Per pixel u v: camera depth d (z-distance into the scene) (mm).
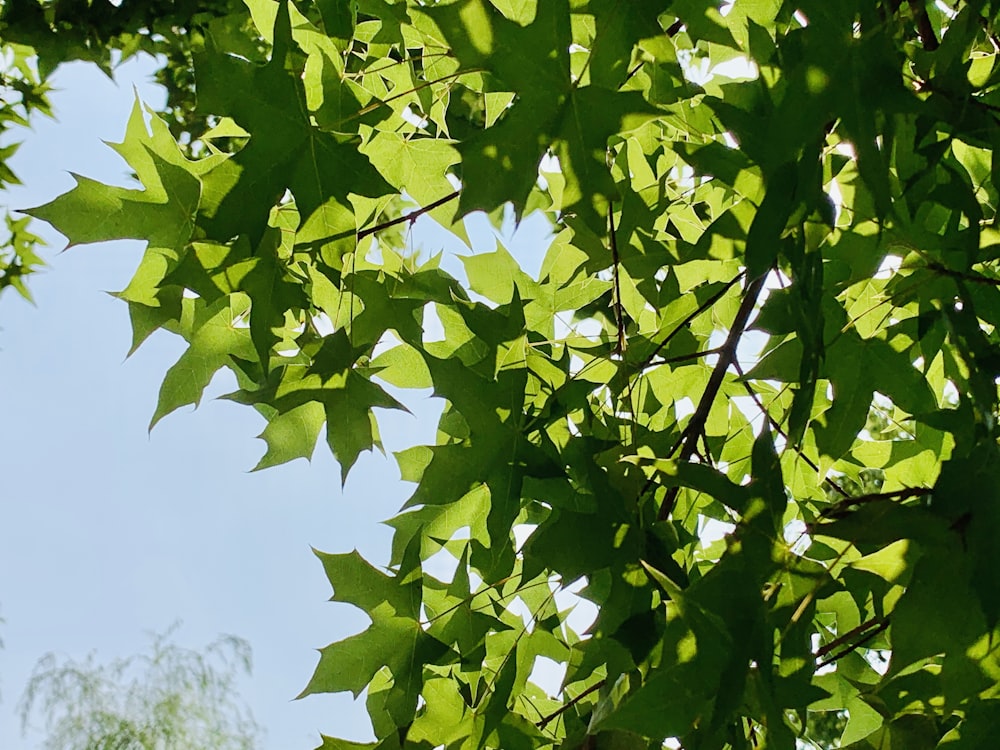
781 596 916
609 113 986
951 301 1131
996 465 865
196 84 1125
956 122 956
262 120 1136
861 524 877
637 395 1507
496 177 970
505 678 1336
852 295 1385
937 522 858
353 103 1201
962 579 851
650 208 1406
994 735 871
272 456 1420
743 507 920
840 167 1191
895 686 1035
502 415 1268
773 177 926
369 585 1308
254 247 1110
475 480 1246
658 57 1005
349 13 1228
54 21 2443
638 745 1201
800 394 926
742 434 1560
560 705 1607
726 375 1554
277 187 1136
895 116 1019
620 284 1571
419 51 1603
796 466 1509
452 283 1426
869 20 906
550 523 1189
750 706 948
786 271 1014
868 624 1122
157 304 1345
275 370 1313
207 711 5051
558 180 1573
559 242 1572
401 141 1445
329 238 1194
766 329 1143
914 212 1053
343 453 1285
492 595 1490
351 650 1305
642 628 1101
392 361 1464
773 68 1074
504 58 981
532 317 1533
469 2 974
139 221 1281
